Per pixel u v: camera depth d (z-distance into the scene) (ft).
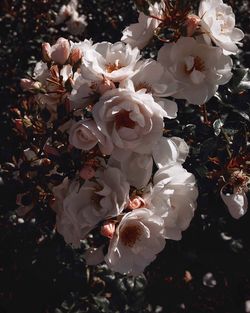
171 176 1.83
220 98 2.21
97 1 3.84
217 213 2.27
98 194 1.84
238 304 3.54
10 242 3.04
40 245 2.91
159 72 1.90
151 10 1.98
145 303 3.19
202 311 3.51
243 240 3.10
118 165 1.84
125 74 1.79
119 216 1.82
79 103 1.86
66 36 3.80
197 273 3.37
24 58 3.74
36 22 3.76
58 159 1.94
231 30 2.03
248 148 2.12
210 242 2.98
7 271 3.10
